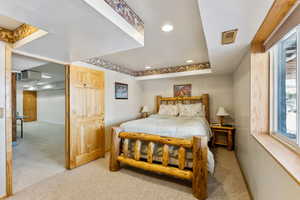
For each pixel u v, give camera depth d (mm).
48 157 3020
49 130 5949
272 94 1570
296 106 1086
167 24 1725
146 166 2129
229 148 3307
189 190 1858
